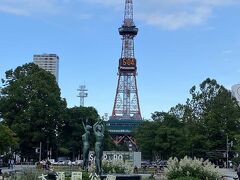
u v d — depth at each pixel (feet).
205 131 357.61
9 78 367.25
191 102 385.29
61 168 213.66
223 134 354.33
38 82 349.00
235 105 368.89
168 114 408.26
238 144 312.29
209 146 348.18
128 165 162.20
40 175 111.14
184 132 371.56
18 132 329.93
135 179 136.46
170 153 379.55
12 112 342.23
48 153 371.56
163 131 376.27
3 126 275.18
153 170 272.51
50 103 347.15
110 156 230.68
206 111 368.27
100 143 138.62
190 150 353.31
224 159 367.45
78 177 102.01
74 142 390.21
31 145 343.67
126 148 625.41
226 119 355.15
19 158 416.87
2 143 272.51
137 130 485.97
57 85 370.73
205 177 128.26
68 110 391.86
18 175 113.50
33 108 336.70
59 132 388.57
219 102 363.97
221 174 132.57
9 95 345.51
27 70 371.76
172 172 129.29
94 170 142.00
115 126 639.35
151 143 394.93
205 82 384.47
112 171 154.40
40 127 341.00
